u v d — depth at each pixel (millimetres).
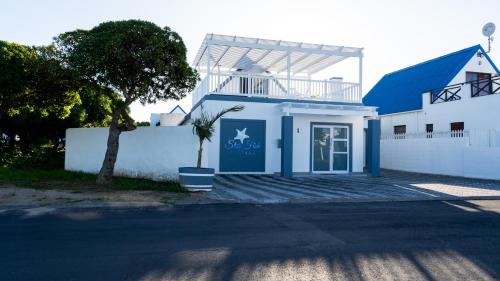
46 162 18422
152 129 14398
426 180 16531
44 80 13016
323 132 18453
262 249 5723
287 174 16703
